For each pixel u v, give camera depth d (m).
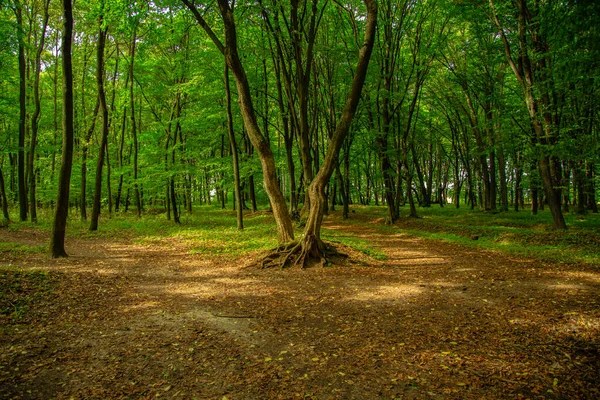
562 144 13.91
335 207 35.31
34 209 19.62
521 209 30.03
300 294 7.51
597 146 13.48
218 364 4.41
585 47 7.07
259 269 9.99
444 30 23.25
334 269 9.94
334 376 4.10
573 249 11.93
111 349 4.80
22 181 19.59
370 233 18.72
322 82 25.56
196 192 26.95
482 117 29.59
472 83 22.92
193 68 20.92
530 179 17.95
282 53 18.73
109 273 9.12
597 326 5.35
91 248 13.31
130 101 22.97
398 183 23.78
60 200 10.91
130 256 11.98
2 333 5.05
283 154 30.17
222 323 5.82
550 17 7.23
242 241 14.21
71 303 6.58
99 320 5.86
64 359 4.45
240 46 19.88
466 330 5.41
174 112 23.59
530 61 16.36
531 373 4.09
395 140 25.08
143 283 8.40
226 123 25.72
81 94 27.05
